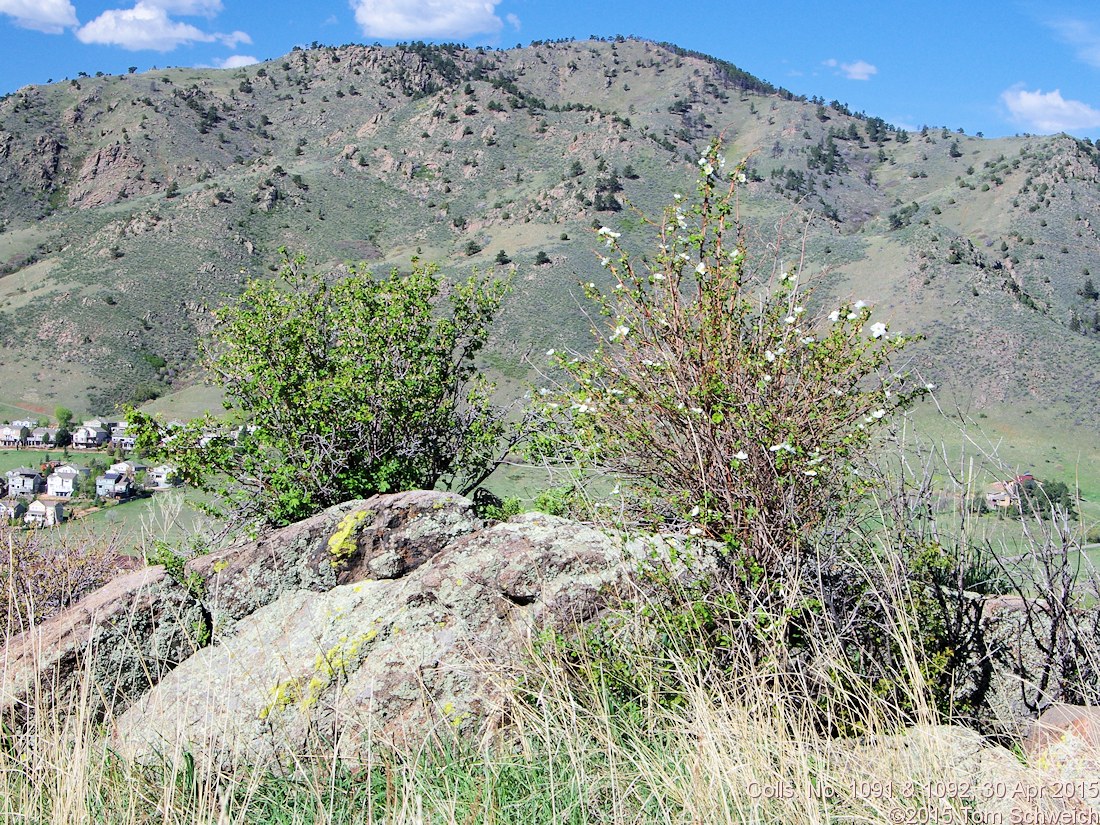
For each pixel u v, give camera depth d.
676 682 3.37
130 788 2.93
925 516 3.67
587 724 3.15
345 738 3.38
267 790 3.20
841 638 3.37
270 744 3.42
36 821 2.88
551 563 3.99
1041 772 2.79
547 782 2.96
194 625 4.19
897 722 3.03
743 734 2.79
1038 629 3.72
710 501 3.93
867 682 3.31
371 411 8.02
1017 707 3.60
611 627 3.69
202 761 3.15
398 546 4.53
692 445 4.07
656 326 4.32
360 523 4.56
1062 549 3.46
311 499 7.77
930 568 3.65
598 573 3.96
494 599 3.93
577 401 4.58
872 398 4.02
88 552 5.85
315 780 3.04
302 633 4.03
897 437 4.00
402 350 8.48
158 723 3.57
